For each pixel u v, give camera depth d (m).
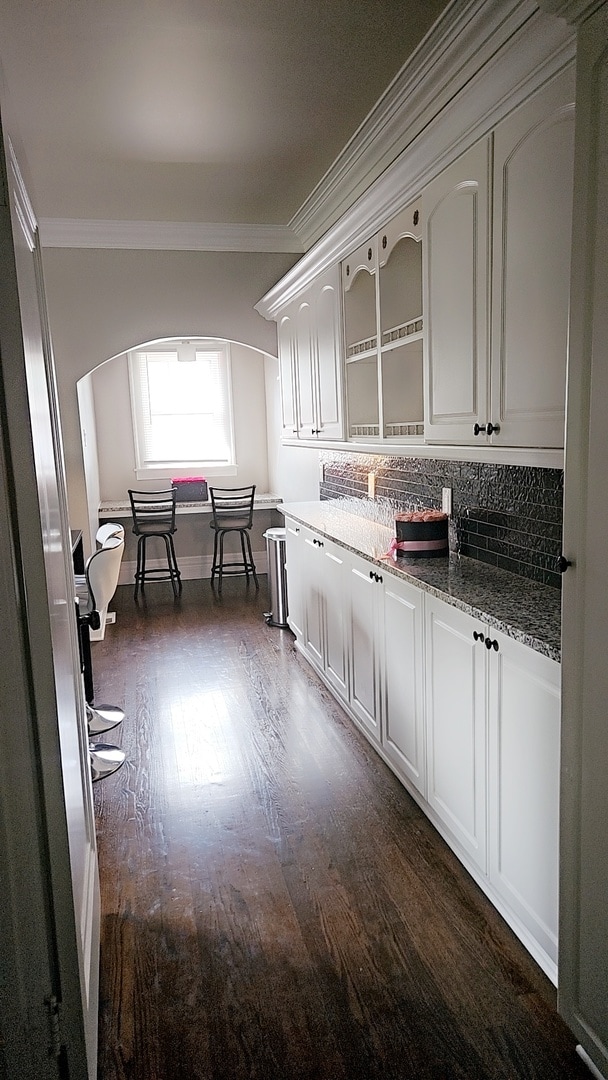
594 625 1.48
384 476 4.02
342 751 3.32
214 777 3.12
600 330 1.40
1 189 1.21
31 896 1.34
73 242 4.66
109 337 4.84
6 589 1.26
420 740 2.69
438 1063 1.71
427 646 2.54
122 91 2.79
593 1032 1.63
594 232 1.40
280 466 6.88
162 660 4.71
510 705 1.98
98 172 3.69
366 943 2.10
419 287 3.07
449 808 2.48
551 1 1.43
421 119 2.77
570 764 1.60
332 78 2.72
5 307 1.23
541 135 1.83
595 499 1.45
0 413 1.25
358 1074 1.69
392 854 2.53
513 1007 1.86
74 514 5.00
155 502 6.60
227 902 2.30
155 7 2.22
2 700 1.27
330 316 3.73
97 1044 1.76
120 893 2.36
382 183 2.74
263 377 7.34
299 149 3.41
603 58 1.34
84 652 3.72
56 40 2.39
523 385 2.00
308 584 4.34
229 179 3.82
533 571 2.54
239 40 2.43
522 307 1.98
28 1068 1.40
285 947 2.10
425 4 2.25
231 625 5.50
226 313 4.99
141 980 1.99
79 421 4.89
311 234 4.70
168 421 7.23
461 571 2.73
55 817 1.36
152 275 4.84
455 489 3.11
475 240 2.21
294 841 2.62
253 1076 1.69
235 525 6.63
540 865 1.90
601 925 1.56
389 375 3.11
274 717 3.73
